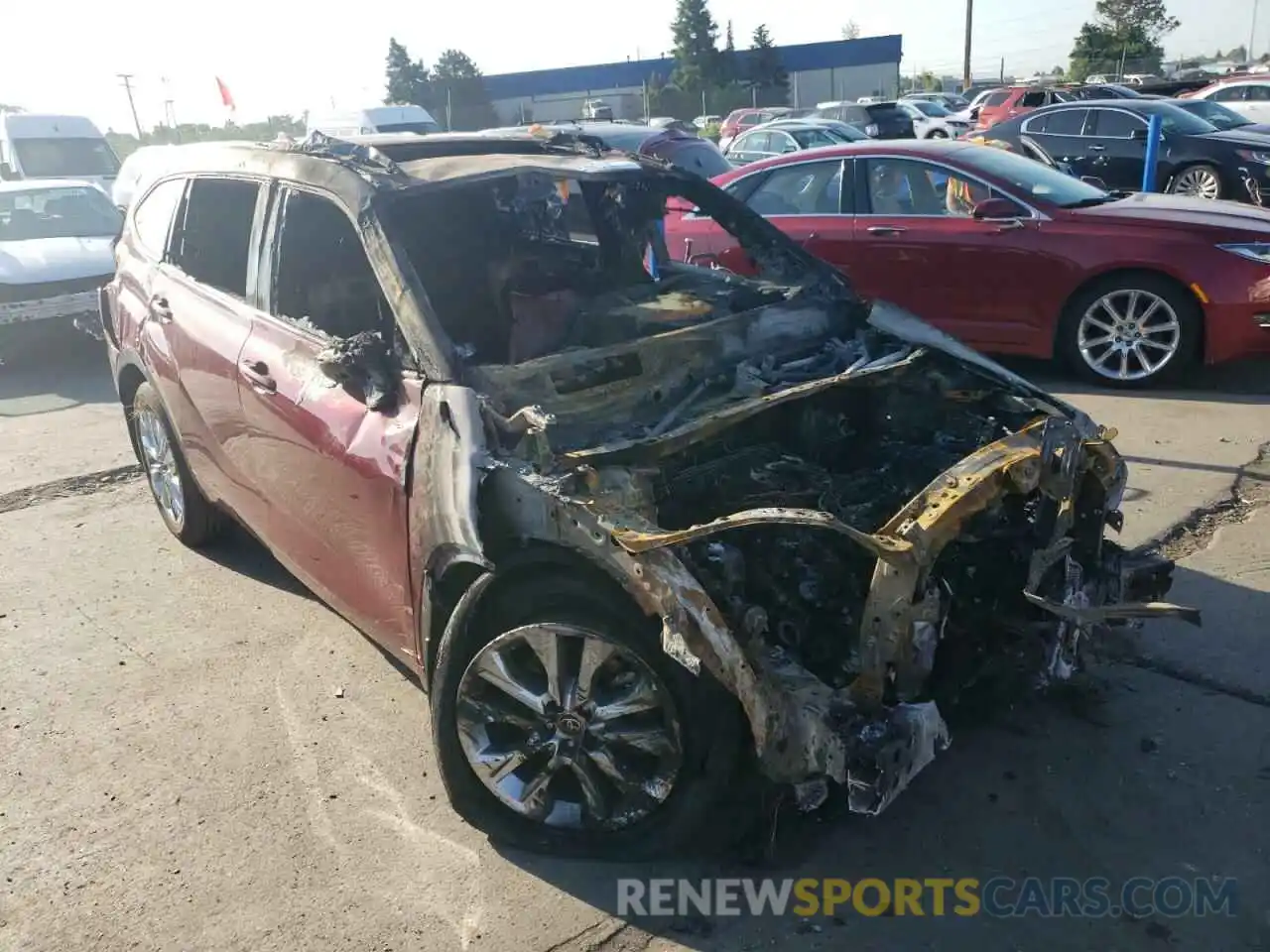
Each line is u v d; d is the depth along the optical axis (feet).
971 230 23.65
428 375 10.22
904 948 8.77
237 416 13.09
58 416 25.89
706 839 9.68
